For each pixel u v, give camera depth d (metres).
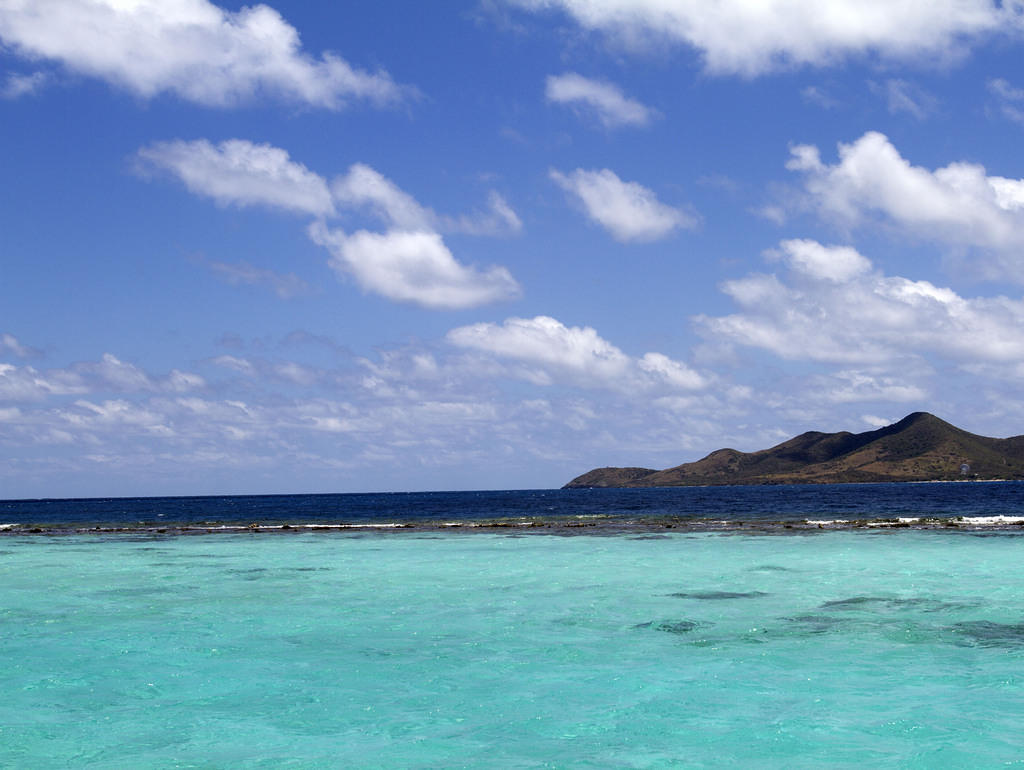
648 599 24.47
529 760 11.53
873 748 11.80
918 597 24.05
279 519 86.94
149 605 24.44
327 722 13.30
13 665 17.08
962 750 11.66
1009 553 35.59
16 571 33.91
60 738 12.64
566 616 21.92
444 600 24.83
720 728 12.75
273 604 24.39
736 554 36.84
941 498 123.75
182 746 12.27
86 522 86.50
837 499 128.12
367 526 61.94
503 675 15.95
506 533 53.00
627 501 157.62
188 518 94.69
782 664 16.45
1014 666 16.08
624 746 12.04
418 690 15.02
